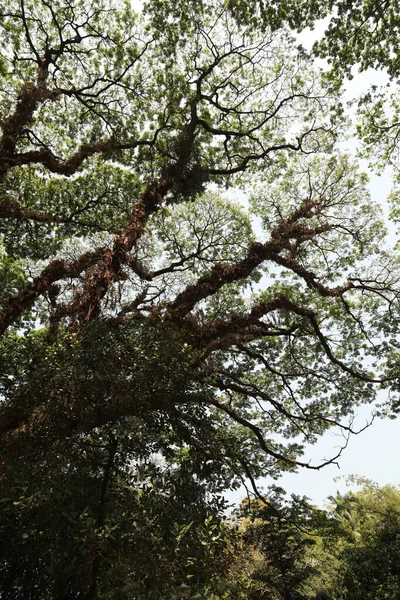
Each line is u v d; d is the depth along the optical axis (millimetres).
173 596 4539
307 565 14023
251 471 11891
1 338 7297
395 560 16516
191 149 11859
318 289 12250
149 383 6094
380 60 11250
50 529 4949
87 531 4727
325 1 10617
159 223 15750
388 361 14617
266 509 11914
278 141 13797
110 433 5840
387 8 10664
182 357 6555
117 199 14375
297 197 15094
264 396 11336
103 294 8398
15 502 4668
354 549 17438
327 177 14039
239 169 12258
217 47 12188
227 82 12695
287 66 12391
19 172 13703
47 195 14195
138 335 6660
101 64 12922
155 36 12141
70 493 5148
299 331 14492
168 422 6254
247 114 13305
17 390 6246
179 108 12812
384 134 14109
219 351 12164
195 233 16156
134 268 9750
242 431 13844
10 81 12625
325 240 15000
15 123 10203
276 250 11664
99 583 5008
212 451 6320
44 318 10547
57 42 12555
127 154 13461
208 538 5023
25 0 12047
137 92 13070
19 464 5344
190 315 9922
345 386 14578
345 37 10977
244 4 10859
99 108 13414
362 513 22656
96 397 5820
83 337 6465
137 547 4820
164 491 5789
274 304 11391
